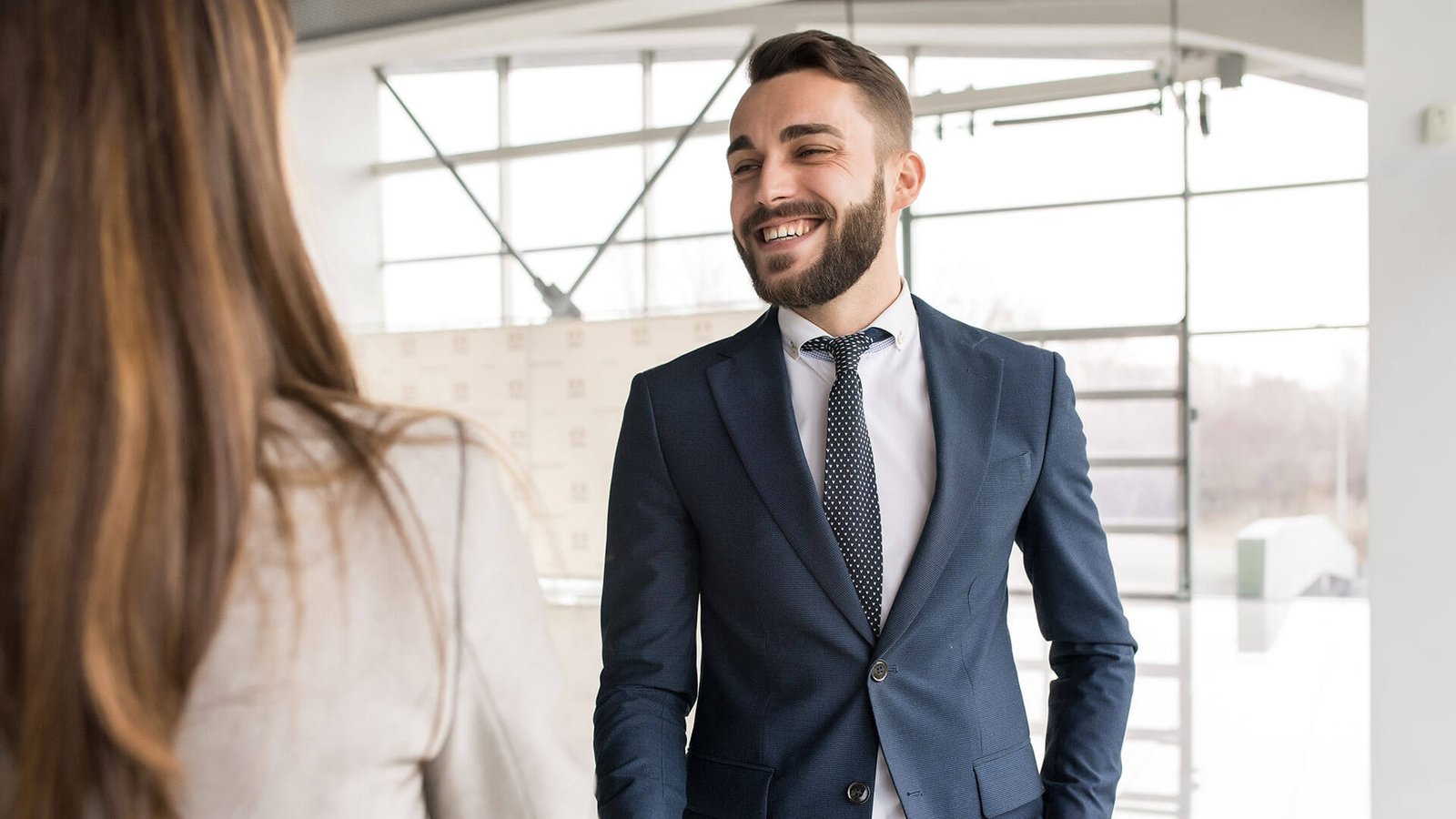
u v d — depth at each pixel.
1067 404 1.54
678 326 5.88
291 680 0.57
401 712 0.60
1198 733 5.45
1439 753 3.04
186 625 0.52
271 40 0.62
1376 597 3.10
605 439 6.06
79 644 0.50
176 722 0.52
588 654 5.78
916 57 7.34
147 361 0.52
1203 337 7.91
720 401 1.50
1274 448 7.95
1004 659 1.50
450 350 6.42
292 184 0.64
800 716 1.39
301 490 0.59
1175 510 6.89
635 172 8.95
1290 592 7.20
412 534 0.62
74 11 0.55
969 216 7.50
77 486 0.50
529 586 0.69
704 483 1.47
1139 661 6.26
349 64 7.74
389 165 9.70
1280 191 7.57
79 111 0.54
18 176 0.53
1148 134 7.08
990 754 1.42
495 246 9.40
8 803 0.53
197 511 0.53
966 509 1.42
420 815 0.64
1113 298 7.23
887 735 1.36
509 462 0.70
